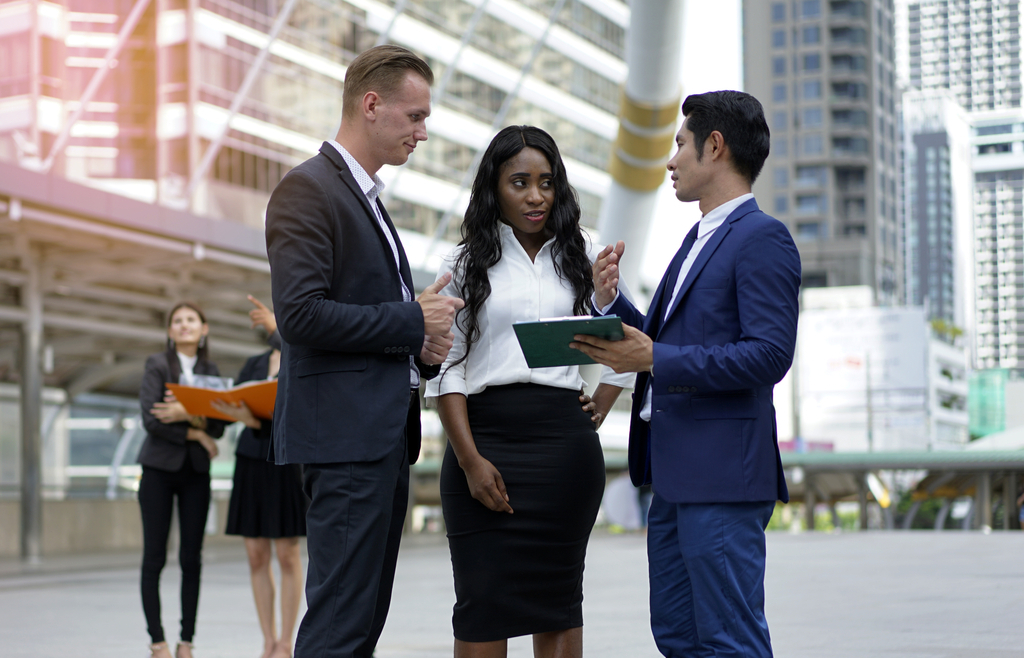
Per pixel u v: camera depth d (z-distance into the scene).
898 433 56.50
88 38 16.28
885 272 99.50
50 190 12.61
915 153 122.31
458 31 31.12
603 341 2.69
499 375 3.23
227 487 26.84
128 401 22.97
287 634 5.14
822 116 96.31
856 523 61.56
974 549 13.34
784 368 2.65
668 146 15.20
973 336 118.06
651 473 2.82
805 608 6.74
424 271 18.97
